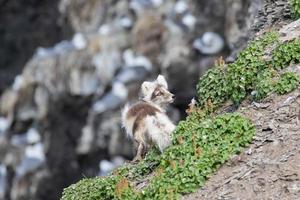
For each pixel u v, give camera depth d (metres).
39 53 159.62
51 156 144.38
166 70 133.12
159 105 53.34
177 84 132.12
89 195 49.09
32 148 148.25
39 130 147.88
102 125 136.38
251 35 64.31
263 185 41.69
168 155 46.97
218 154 44.88
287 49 51.00
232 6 100.44
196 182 43.72
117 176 48.91
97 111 136.75
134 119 51.12
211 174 44.09
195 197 42.88
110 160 136.50
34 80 150.12
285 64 50.72
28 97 152.25
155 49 137.25
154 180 45.25
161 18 141.12
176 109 131.25
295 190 40.34
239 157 44.44
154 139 49.12
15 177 148.25
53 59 150.50
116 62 141.50
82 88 140.50
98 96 140.12
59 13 158.25
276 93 48.69
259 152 44.31
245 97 50.97
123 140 134.12
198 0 134.88
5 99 159.00
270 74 50.12
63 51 150.00
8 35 163.00
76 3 156.25
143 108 51.22
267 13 63.78
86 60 143.88
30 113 150.62
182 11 137.88
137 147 54.16
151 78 136.38
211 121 47.91
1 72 172.00
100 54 143.50
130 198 45.50
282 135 44.84
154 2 144.75
